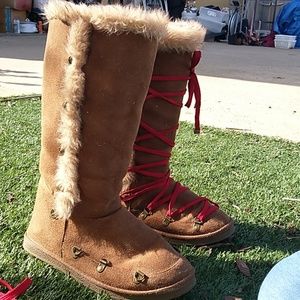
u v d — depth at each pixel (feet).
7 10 26.48
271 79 14.69
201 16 30.07
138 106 3.17
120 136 3.16
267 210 4.84
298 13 30.04
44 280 3.37
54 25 3.09
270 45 29.55
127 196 3.89
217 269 3.66
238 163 6.40
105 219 3.31
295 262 3.02
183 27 3.70
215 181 5.63
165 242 3.42
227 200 5.04
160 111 3.76
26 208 4.46
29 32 26.89
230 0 32.22
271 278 2.95
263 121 9.32
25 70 13.26
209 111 9.89
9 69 13.29
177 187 4.02
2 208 4.44
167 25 3.41
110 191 3.28
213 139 7.54
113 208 3.36
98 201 3.26
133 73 3.03
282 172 6.15
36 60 15.38
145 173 3.84
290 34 30.17
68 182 3.18
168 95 3.76
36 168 5.62
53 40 3.10
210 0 32.89
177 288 3.18
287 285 2.83
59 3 3.04
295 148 7.42
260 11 32.40
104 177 3.21
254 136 7.95
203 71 15.61
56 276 3.42
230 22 29.45
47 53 3.17
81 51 2.93
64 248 3.41
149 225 3.92
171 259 3.27
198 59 3.84
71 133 3.08
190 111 9.37
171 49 3.66
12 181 5.15
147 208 3.90
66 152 3.13
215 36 30.37
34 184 5.08
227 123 8.97
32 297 3.18
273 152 7.09
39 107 8.82
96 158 3.15
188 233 3.90
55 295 3.22
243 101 11.09
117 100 3.05
